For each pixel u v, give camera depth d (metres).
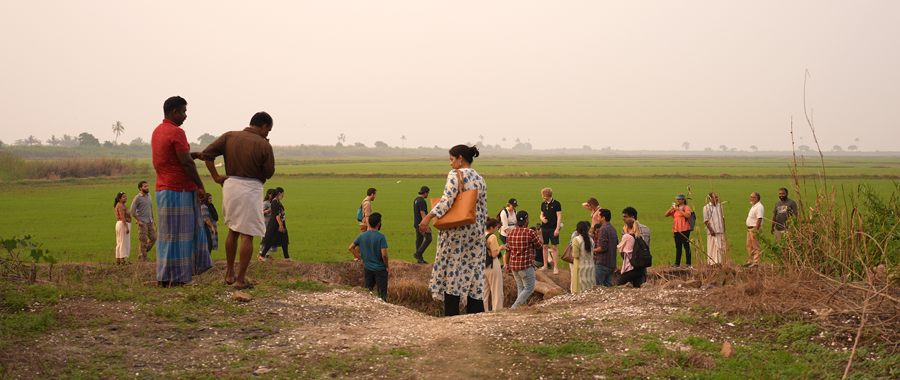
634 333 4.63
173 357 3.92
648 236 9.82
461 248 5.90
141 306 5.01
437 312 10.03
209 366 3.79
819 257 6.12
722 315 4.95
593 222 11.19
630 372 3.74
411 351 4.21
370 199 13.20
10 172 51.00
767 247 6.64
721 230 11.02
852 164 123.75
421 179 59.44
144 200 11.45
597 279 9.30
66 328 4.33
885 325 4.29
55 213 25.52
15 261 6.32
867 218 6.42
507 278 11.13
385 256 9.07
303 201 33.91
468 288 5.93
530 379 3.65
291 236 18.84
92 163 60.25
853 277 5.87
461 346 4.36
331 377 3.63
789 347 4.21
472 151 5.86
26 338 3.99
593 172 79.38
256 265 11.09
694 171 83.25
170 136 5.63
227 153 5.80
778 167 102.94
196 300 5.34
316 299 5.91
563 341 4.45
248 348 4.20
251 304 5.44
